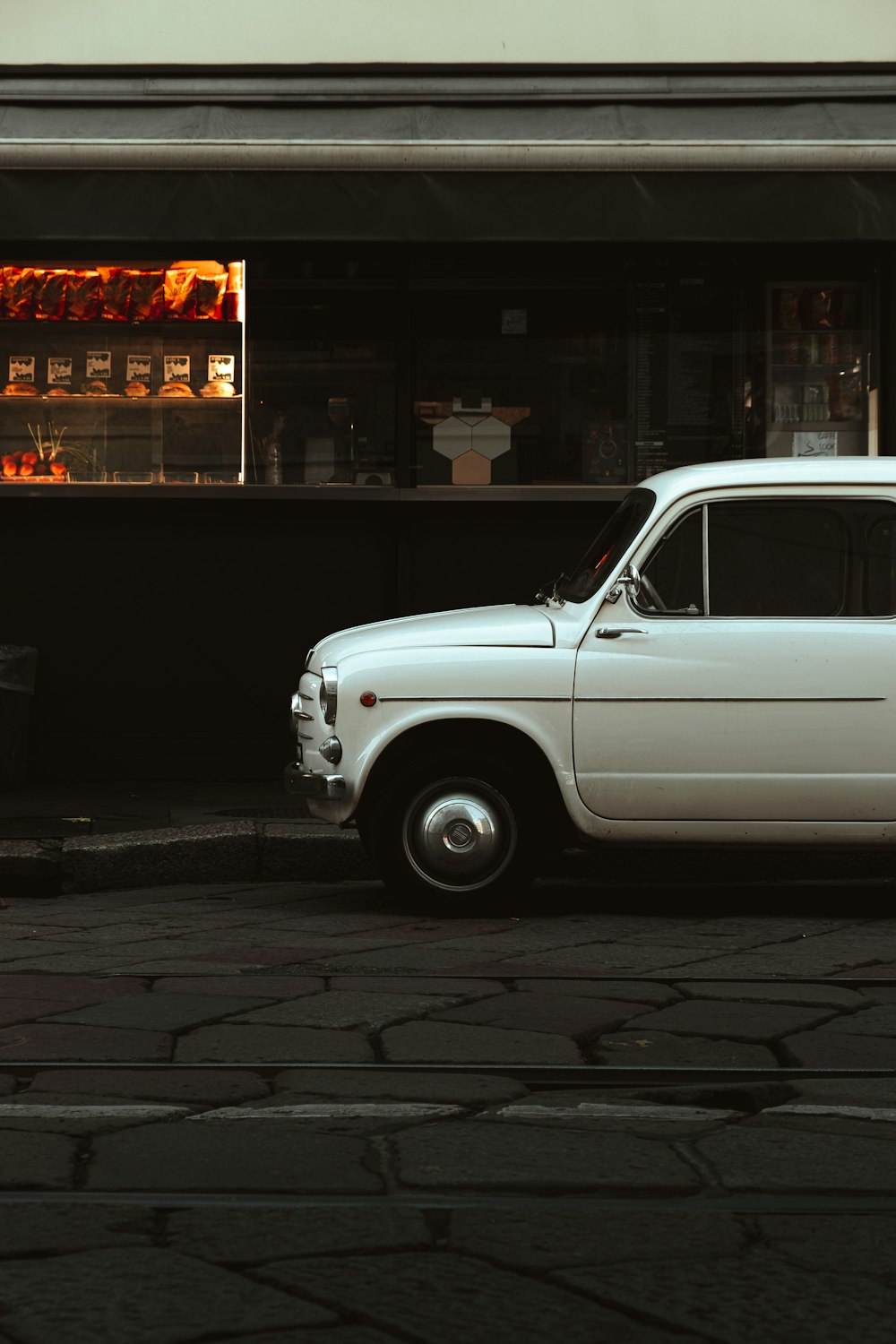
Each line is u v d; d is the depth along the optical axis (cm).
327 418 1442
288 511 1427
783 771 907
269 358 1440
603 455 1445
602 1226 446
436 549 1434
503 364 1444
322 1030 660
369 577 1434
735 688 907
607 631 914
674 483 932
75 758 1427
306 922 922
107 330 1443
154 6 1423
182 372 1439
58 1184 480
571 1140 521
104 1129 534
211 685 1430
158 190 1260
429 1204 463
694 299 1445
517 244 1434
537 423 1447
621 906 989
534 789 930
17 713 1373
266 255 1441
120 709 1427
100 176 1259
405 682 916
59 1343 372
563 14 1425
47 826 1167
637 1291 401
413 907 955
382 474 1441
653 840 921
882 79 1422
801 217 1258
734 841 919
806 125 1312
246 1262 421
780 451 1445
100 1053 626
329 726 927
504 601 1434
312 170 1263
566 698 913
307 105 1408
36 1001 706
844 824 911
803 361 1447
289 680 1431
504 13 1425
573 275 1444
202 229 1260
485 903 930
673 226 1259
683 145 1251
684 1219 452
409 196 1263
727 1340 376
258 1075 601
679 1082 595
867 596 916
